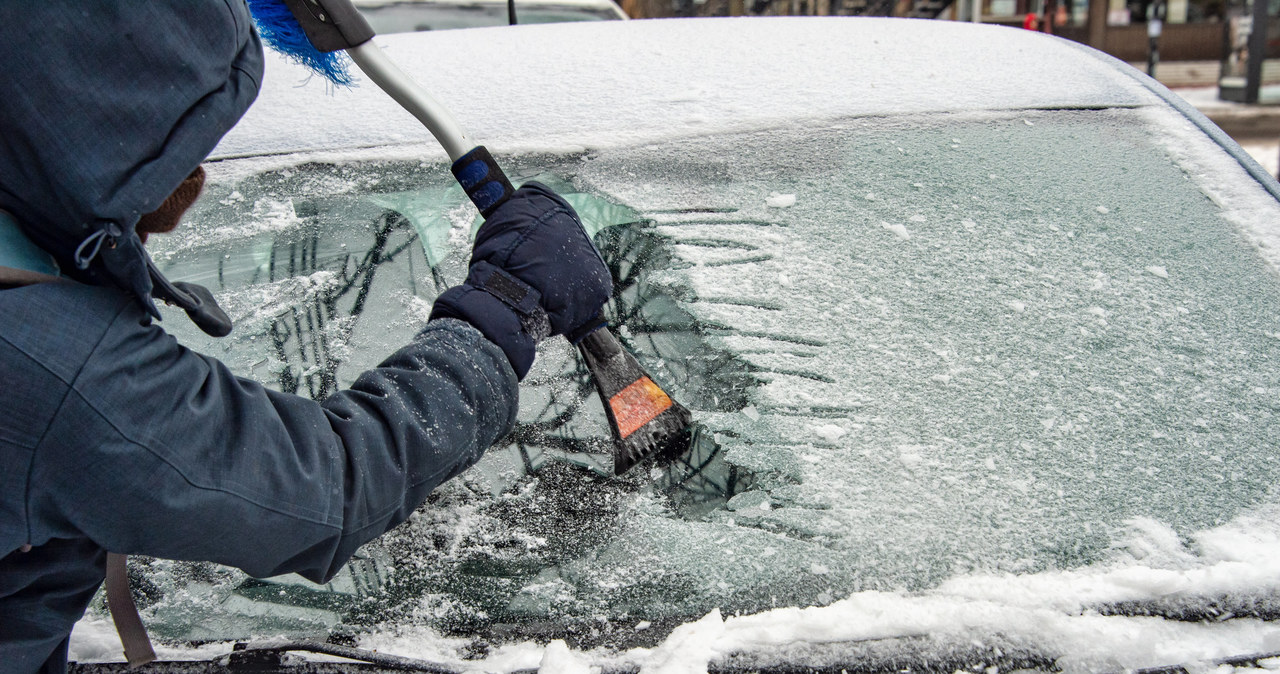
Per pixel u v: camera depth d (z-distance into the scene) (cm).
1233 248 131
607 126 151
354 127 153
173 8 64
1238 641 89
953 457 109
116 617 86
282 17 100
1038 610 92
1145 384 115
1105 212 137
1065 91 162
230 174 143
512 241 92
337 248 133
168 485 68
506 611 98
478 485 109
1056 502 104
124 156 64
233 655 92
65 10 61
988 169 144
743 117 153
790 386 117
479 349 85
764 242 133
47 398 64
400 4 352
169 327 124
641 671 89
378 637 96
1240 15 1183
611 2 385
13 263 66
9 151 63
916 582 98
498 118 154
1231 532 101
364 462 78
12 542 68
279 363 120
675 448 111
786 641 91
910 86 163
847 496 106
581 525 105
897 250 132
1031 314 124
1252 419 111
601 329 108
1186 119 153
